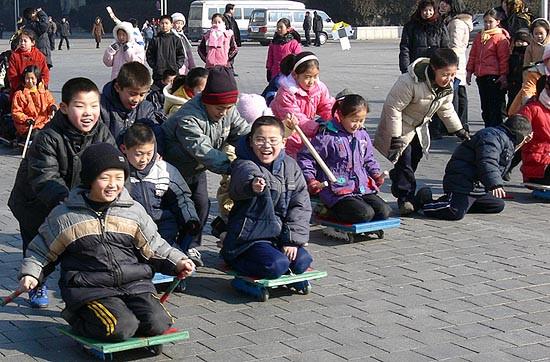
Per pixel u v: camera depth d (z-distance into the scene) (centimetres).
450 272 688
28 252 515
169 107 770
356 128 782
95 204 516
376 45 4497
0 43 5244
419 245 768
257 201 636
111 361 516
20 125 1245
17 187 603
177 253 532
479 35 1302
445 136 1380
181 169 689
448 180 865
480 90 1309
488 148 838
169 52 1445
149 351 530
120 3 7188
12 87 1285
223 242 648
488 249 754
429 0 1187
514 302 617
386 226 777
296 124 732
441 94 841
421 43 1199
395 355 520
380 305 613
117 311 505
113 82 653
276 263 615
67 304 516
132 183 634
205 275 689
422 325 572
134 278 525
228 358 518
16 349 538
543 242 776
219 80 651
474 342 541
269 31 4466
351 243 775
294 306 614
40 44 1684
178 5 6800
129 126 652
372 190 801
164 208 653
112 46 1351
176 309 609
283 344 541
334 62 3105
